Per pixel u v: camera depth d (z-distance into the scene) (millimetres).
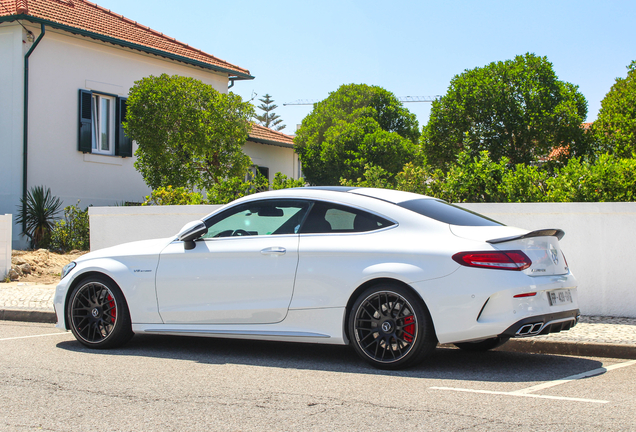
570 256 7910
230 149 18188
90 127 18344
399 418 3850
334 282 5301
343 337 5289
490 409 4051
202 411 4016
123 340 6242
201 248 5918
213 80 23172
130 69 19766
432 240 5109
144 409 4062
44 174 17078
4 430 3645
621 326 6988
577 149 20781
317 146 31469
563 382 4824
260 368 5348
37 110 16906
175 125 16953
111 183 19094
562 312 5043
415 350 5012
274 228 5762
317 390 4551
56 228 15539
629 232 7680
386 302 5168
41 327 7676
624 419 3830
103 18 20203
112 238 10320
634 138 18594
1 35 16688
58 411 4023
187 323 5910
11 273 11758
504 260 4840
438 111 22625
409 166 11109
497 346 6199
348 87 37969
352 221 5477
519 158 21562
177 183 16719
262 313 5574
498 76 21656
